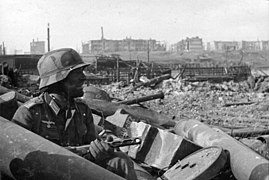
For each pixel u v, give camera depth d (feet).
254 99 69.31
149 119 30.76
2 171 13.42
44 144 13.07
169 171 16.28
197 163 15.51
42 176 12.66
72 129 14.47
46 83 14.35
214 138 17.62
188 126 20.29
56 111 14.29
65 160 12.65
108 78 114.32
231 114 50.70
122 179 12.39
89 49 417.90
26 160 12.82
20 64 136.36
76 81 14.60
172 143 17.12
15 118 14.14
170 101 65.10
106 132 16.44
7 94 20.61
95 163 13.43
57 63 14.43
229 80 120.98
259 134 29.40
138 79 109.29
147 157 17.56
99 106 31.17
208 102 64.69
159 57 306.76
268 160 14.48
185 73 137.80
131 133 18.97
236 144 16.22
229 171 15.61
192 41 435.12
